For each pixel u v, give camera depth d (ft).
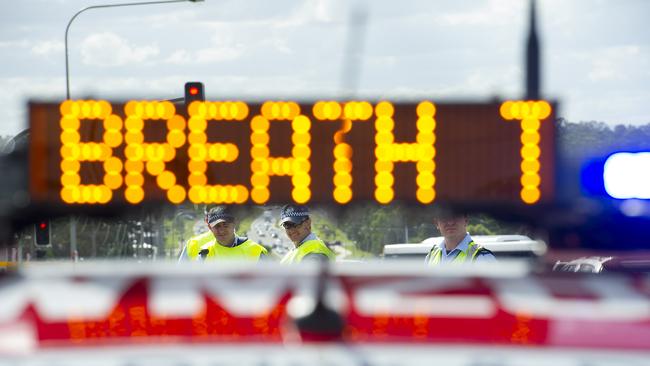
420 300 9.47
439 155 21.72
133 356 7.71
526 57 15.74
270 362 7.43
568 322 8.79
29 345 8.45
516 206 20.38
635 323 8.71
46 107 22.00
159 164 22.88
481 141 21.25
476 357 7.59
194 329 9.20
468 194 21.48
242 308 9.32
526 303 9.29
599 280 10.37
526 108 20.66
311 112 22.85
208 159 22.91
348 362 7.43
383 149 22.17
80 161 21.89
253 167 23.09
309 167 22.82
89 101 22.38
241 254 51.01
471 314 9.14
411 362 7.46
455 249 38.34
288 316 8.16
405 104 22.16
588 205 13.48
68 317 9.20
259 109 22.88
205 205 22.91
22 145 21.66
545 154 20.10
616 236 13.85
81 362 7.59
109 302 9.43
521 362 7.60
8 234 19.07
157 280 10.16
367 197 22.31
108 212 22.30
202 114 23.09
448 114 21.89
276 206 22.99
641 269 13.84
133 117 22.68
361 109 22.38
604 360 7.67
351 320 9.11
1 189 20.40
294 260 42.83
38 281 10.14
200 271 10.51
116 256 172.96
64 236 219.82
